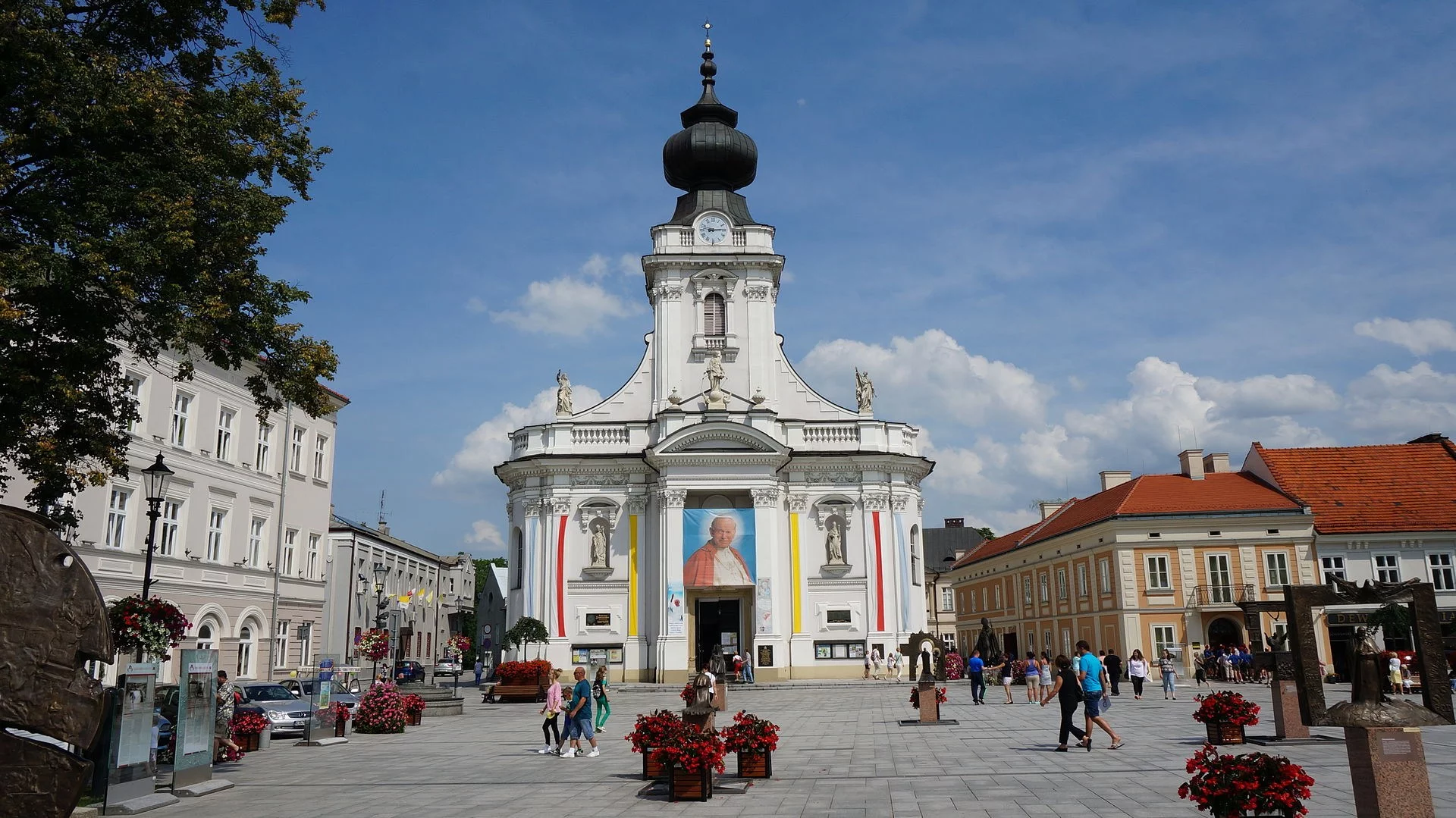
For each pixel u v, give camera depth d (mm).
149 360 19328
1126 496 53656
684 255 52094
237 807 16156
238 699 28422
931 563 94250
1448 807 13195
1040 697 36438
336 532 62094
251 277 19250
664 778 17953
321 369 19812
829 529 49594
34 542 9188
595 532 49469
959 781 16688
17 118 17219
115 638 18125
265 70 20469
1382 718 10820
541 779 18516
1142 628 49781
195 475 37656
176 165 18000
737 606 49188
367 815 15102
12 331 15602
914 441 52625
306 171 20797
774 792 16125
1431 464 52688
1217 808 9812
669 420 49031
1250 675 44688
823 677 48031
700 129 53781
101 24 19234
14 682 8914
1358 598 16375
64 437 17688
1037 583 62281
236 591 40031
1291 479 52500
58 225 16609
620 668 48125
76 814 15320
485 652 64875
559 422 50719
